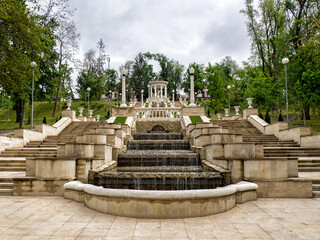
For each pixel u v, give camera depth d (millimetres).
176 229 5082
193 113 23641
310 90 23672
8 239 4543
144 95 90688
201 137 12305
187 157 11672
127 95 85812
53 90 37688
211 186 8094
